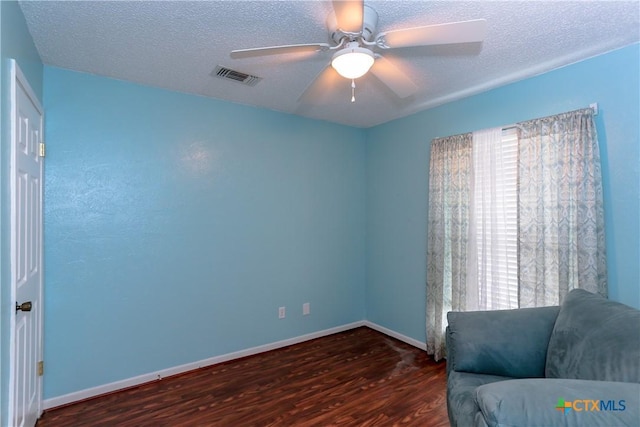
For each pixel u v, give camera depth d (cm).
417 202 327
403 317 342
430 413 215
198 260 280
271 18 170
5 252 140
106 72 234
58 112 225
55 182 224
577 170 212
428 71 232
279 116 325
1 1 133
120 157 247
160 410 219
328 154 358
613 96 202
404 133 340
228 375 267
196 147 279
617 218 201
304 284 343
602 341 136
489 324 182
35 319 199
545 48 200
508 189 256
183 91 270
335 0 130
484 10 163
